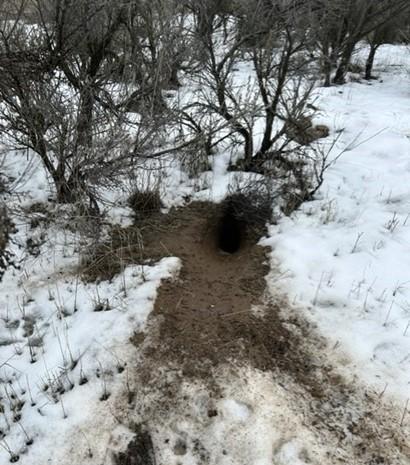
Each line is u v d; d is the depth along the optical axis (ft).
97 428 10.54
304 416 10.77
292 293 14.05
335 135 24.67
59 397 11.21
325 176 20.25
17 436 10.46
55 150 14.60
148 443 10.38
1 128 14.83
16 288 14.21
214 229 17.67
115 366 11.84
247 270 15.29
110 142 14.17
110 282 14.37
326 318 13.23
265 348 12.41
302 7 17.51
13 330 13.00
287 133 19.83
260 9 17.57
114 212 17.39
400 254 15.43
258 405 10.94
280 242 16.12
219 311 13.51
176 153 18.11
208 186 19.29
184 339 12.55
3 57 13.99
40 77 14.64
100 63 17.24
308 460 9.91
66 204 16.83
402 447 10.19
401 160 21.76
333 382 11.55
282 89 19.45
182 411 10.91
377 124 25.73
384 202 18.40
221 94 18.70
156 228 16.97
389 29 34.94
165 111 16.55
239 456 10.03
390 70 39.47
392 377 11.57
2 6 14.67
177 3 18.92
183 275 14.78
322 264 15.06
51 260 15.20
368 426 10.58
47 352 12.32
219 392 11.25
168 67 16.52
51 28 15.55
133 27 17.58
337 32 32.42
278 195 18.21
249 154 19.99
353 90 32.94
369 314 13.24
